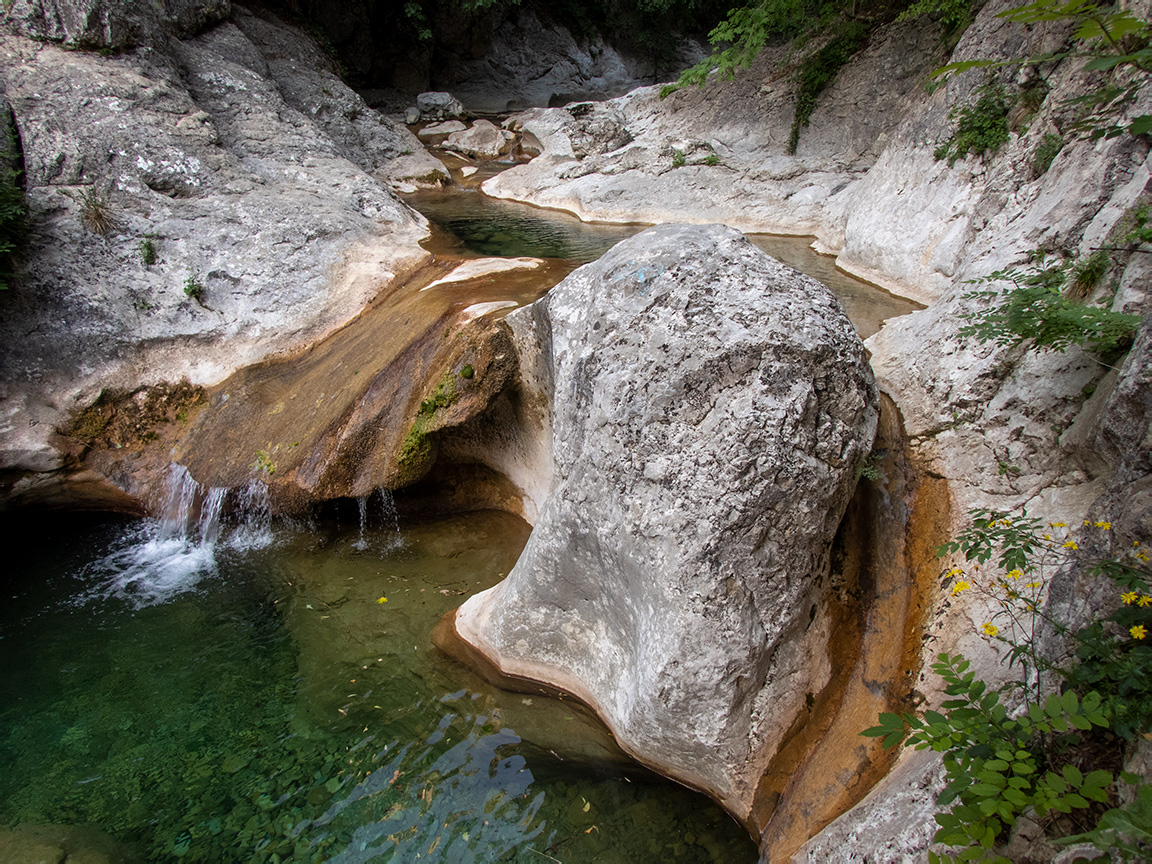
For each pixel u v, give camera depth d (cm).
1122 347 295
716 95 1131
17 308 618
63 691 444
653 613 313
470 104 1850
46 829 355
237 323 666
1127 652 189
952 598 298
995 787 178
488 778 361
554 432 376
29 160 655
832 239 829
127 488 611
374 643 459
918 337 436
